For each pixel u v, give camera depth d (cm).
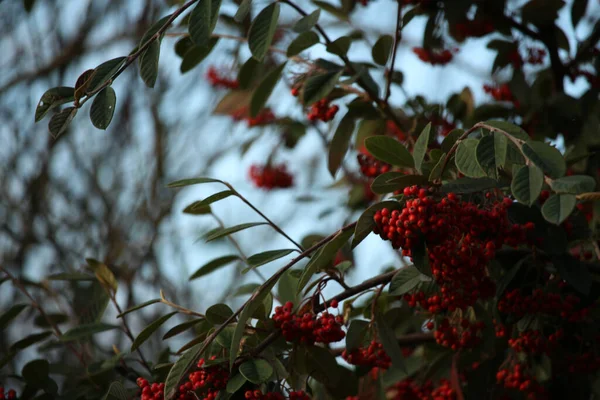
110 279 197
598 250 189
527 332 187
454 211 177
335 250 181
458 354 195
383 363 189
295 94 202
